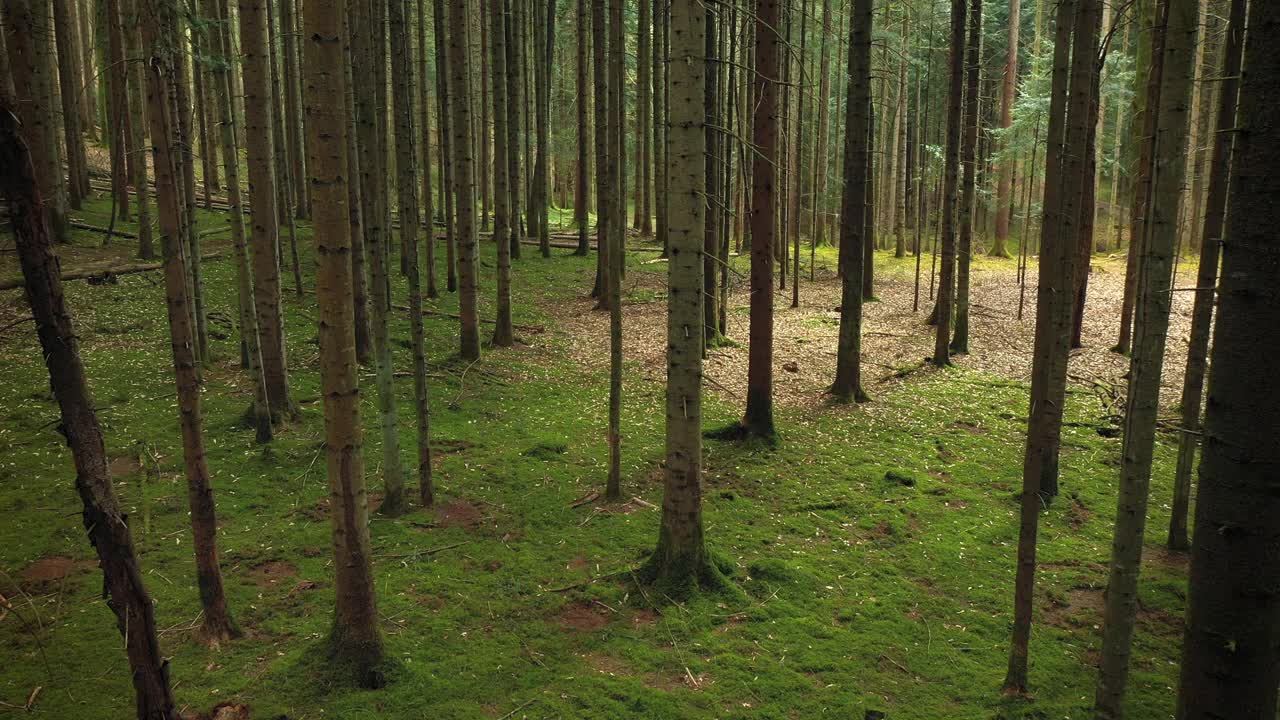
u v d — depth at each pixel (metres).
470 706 5.98
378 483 9.88
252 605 7.09
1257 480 2.57
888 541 9.12
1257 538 2.58
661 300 21.08
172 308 5.96
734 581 8.09
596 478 10.44
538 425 12.26
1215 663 2.69
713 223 16.30
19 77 13.30
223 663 6.24
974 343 18.33
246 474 9.66
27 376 11.59
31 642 6.36
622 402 13.53
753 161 11.41
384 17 12.53
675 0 7.30
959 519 9.70
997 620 7.58
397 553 8.20
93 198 22.81
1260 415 2.55
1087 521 9.77
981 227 38.50
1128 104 28.20
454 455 10.90
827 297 22.95
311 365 13.68
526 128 26.83
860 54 12.85
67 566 7.45
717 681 6.48
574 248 26.98
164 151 5.70
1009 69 31.62
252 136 10.41
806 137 33.00
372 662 6.16
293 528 8.52
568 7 34.28
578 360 15.86
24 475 9.00
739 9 7.95
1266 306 2.52
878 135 32.16
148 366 12.59
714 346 16.97
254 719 5.65
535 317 18.77
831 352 17.25
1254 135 2.52
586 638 7.00
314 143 5.47
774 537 9.11
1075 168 8.64
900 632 7.32
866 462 11.39
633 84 33.88
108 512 3.94
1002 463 11.47
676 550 7.84
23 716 5.54
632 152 37.91
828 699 6.28
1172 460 11.71
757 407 11.97
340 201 5.59
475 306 14.84
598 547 8.61
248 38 10.12
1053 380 10.02
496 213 15.91
